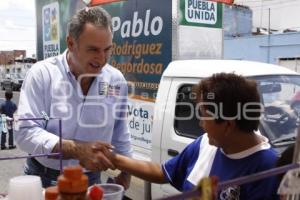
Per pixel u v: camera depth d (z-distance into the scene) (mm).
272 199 1478
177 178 1983
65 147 1860
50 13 6984
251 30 31609
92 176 2094
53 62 2191
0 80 42625
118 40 4969
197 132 3645
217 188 1014
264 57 25688
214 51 4762
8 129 2014
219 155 1714
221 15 4828
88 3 5492
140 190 4203
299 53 23891
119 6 4953
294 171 1188
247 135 1609
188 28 4438
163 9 4344
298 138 1239
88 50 2004
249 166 1580
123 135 2498
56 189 1111
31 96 2107
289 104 3455
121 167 2008
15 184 1396
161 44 4379
